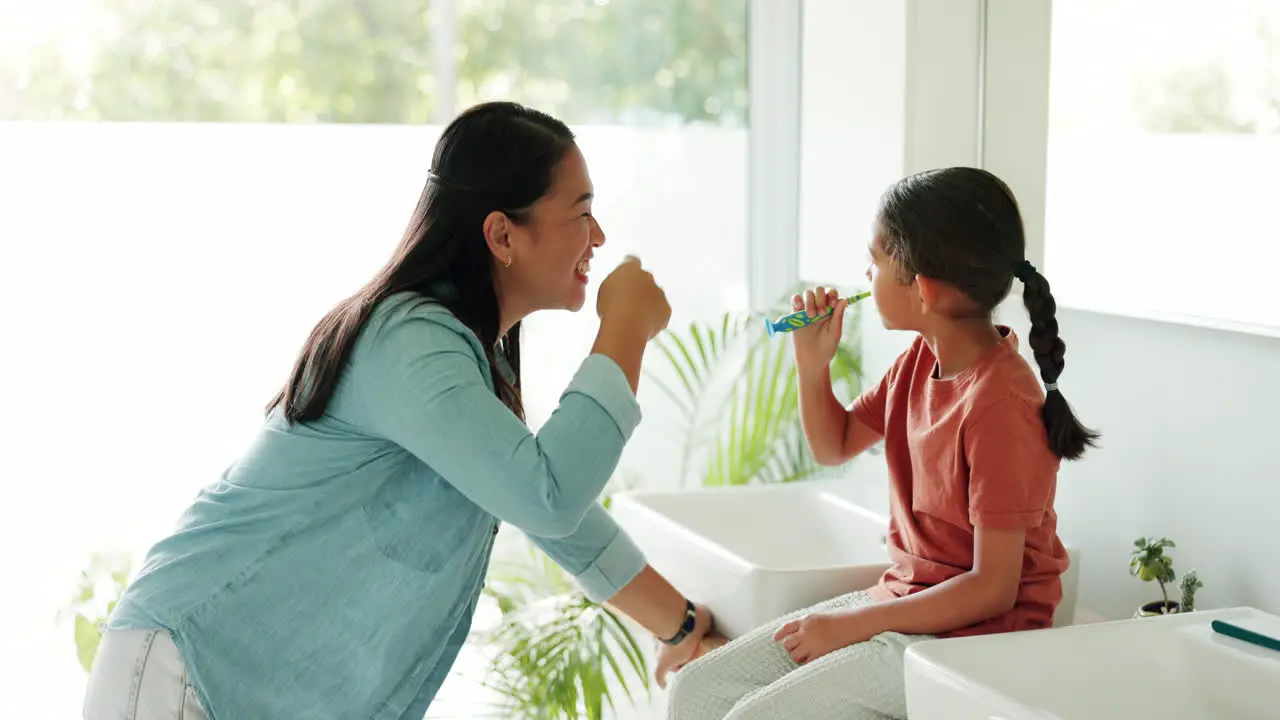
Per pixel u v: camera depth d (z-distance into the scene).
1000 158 2.10
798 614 1.71
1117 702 1.31
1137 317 1.81
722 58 3.01
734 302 3.07
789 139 3.01
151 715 1.30
